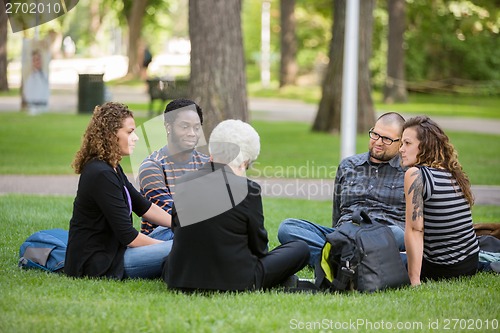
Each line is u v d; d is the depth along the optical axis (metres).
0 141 26.91
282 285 8.62
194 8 21.05
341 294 8.29
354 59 18.00
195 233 8.00
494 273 9.57
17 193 16.58
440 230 8.88
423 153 8.85
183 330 6.85
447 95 65.62
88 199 8.72
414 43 69.81
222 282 8.01
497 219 14.21
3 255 10.16
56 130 30.77
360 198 9.98
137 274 8.84
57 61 78.44
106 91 38.16
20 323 6.99
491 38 71.81
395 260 8.48
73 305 7.57
